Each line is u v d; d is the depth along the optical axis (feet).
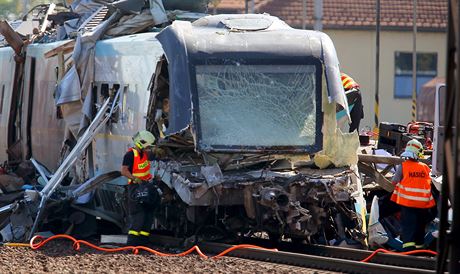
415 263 114.73
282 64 132.16
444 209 84.69
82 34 157.79
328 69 132.77
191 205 124.16
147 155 129.08
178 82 128.16
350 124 149.69
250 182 125.70
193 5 170.19
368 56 439.63
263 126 130.93
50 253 122.21
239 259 117.50
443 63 449.89
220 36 133.59
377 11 322.55
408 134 172.55
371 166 151.43
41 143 175.32
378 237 131.13
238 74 131.23
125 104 143.84
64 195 141.08
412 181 128.36
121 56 146.72
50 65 172.24
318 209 127.75
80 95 153.89
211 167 125.39
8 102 188.75
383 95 442.91
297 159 132.16
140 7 159.63
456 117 78.13
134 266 110.22
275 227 127.34
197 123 128.47
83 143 143.54
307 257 114.42
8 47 194.90
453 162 79.77
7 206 139.33
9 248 125.90
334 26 435.94
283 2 450.71
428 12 447.42
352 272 109.60
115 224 150.92
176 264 111.96
